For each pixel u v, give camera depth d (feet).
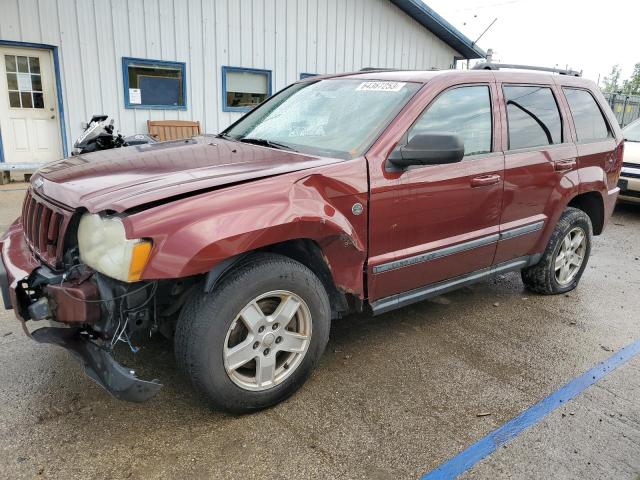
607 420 9.38
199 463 7.91
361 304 10.23
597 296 15.71
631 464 8.25
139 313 8.22
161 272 7.45
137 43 32.76
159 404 9.31
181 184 8.18
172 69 34.50
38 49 30.45
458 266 11.82
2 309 12.95
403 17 43.93
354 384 10.25
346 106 11.41
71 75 31.22
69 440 8.29
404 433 8.80
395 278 10.57
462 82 11.55
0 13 28.53
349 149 10.14
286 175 8.80
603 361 11.59
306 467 7.91
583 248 15.70
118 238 7.45
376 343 12.03
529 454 8.39
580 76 15.80
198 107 36.01
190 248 7.54
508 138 12.48
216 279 8.20
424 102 10.66
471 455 8.32
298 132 11.50
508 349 12.00
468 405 9.70
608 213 16.26
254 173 8.73
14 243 9.89
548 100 13.89
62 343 8.22
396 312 13.85
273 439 8.52
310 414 9.21
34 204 9.59
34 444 8.16
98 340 8.24
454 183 11.01
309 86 13.17
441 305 14.51
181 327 8.28
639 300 15.47
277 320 8.93
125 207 7.52
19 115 31.01
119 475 7.60
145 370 10.34
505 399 9.95
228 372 8.52
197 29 34.60
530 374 10.91
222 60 36.06
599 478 7.92
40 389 9.59
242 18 36.11
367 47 42.65
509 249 13.03
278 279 8.71
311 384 10.19
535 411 9.59
